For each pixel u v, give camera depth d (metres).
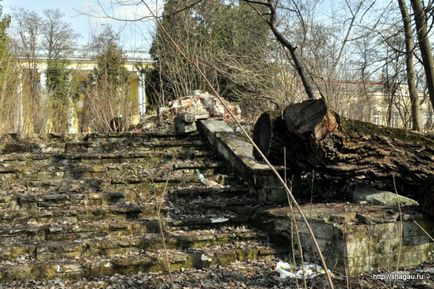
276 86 13.06
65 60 26.20
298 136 5.17
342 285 4.38
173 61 15.58
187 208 6.24
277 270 4.83
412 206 5.41
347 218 4.98
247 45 14.26
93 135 8.55
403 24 7.55
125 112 13.21
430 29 7.02
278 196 6.39
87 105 15.52
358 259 4.76
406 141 5.39
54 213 5.81
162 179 6.91
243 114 14.48
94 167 7.22
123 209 5.97
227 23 14.45
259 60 13.70
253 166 6.71
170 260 4.96
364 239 4.80
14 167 7.14
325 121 5.01
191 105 11.23
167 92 16.30
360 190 5.90
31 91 14.28
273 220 5.56
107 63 17.38
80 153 7.79
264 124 5.61
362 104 12.88
